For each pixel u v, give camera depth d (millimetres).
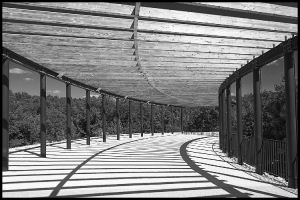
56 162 9734
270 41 6660
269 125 14469
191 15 5379
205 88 16719
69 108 13977
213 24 5516
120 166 8969
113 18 5707
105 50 7926
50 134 37000
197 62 9086
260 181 6746
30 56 8680
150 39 6594
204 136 25891
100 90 17953
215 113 42031
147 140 20625
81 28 6199
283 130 13703
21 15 5301
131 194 5559
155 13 5203
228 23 5598
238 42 7090
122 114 44344
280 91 14148
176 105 30797
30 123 32281
